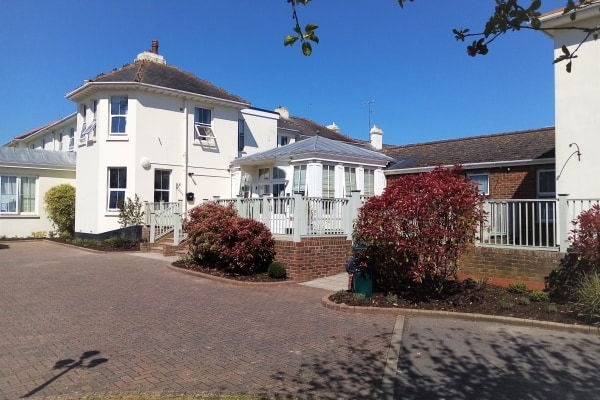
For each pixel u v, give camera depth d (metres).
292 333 7.27
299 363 5.88
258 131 26.52
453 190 8.81
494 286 10.22
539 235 10.23
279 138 29.20
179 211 18.77
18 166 23.91
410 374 5.59
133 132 20.66
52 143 31.66
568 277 9.49
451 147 21.00
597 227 8.30
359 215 10.08
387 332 7.43
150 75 22.08
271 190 19.31
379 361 6.00
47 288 10.73
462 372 5.66
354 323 8.00
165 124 21.59
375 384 5.23
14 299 9.52
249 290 10.90
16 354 6.08
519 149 17.36
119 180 20.86
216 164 23.31
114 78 21.12
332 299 9.55
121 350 6.27
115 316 8.16
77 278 12.10
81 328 7.36
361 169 19.03
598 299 7.70
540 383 5.30
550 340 7.04
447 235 8.70
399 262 9.35
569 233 9.66
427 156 20.67
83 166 22.20
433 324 8.02
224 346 6.52
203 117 23.14
